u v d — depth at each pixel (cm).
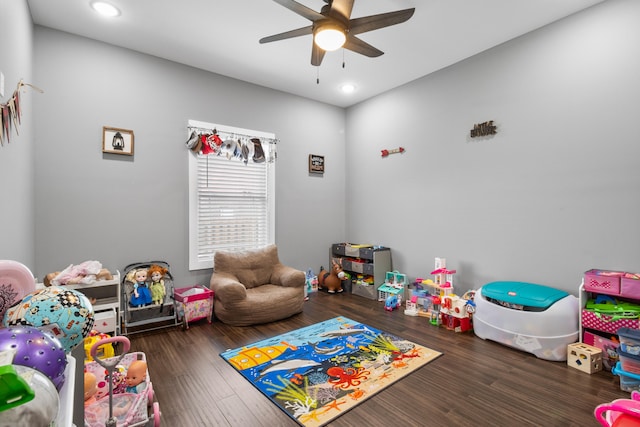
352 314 359
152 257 339
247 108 405
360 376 225
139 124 330
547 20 279
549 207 287
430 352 261
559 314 245
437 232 379
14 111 192
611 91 251
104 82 312
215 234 384
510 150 312
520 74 303
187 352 263
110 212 316
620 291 228
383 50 328
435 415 183
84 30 292
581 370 231
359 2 255
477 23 282
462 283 355
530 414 183
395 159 428
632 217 243
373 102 458
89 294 287
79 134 300
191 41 311
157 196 342
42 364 69
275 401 196
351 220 497
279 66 363
